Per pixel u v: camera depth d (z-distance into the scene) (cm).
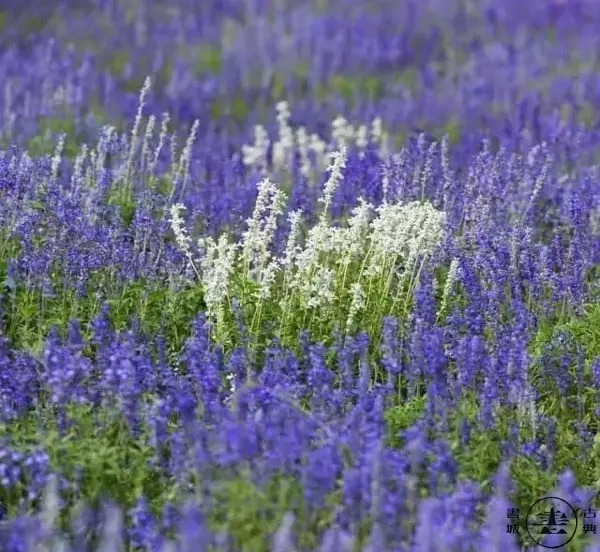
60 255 1447
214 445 1070
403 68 3250
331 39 3522
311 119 2566
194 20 3669
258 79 3023
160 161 1950
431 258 1487
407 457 1097
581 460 1201
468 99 2755
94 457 1073
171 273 1436
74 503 1055
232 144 2284
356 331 1402
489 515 1038
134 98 2616
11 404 1176
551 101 2661
